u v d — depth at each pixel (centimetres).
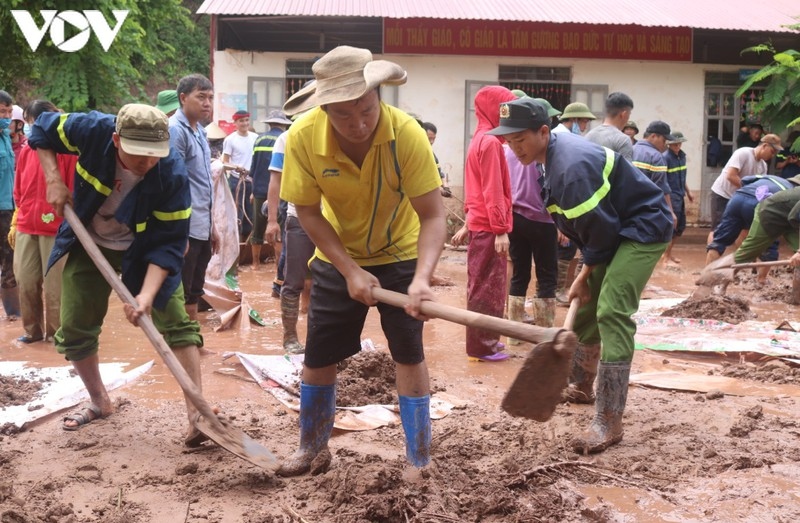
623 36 1620
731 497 395
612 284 461
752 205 918
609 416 459
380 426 483
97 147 431
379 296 368
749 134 1612
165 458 437
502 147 619
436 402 534
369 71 333
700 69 1652
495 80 1609
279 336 734
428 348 693
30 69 2089
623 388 459
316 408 410
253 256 1148
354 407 512
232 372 602
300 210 382
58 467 425
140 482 403
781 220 844
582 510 376
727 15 1639
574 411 520
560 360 329
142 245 445
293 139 372
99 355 658
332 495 382
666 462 439
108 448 450
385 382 563
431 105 1603
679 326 759
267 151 1101
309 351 407
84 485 400
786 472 424
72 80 1941
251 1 1557
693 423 502
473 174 627
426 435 404
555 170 457
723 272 775
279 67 1596
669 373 612
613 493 400
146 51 2217
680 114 1658
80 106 1933
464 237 702
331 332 401
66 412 511
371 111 343
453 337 736
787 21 1612
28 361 639
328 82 337
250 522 361
